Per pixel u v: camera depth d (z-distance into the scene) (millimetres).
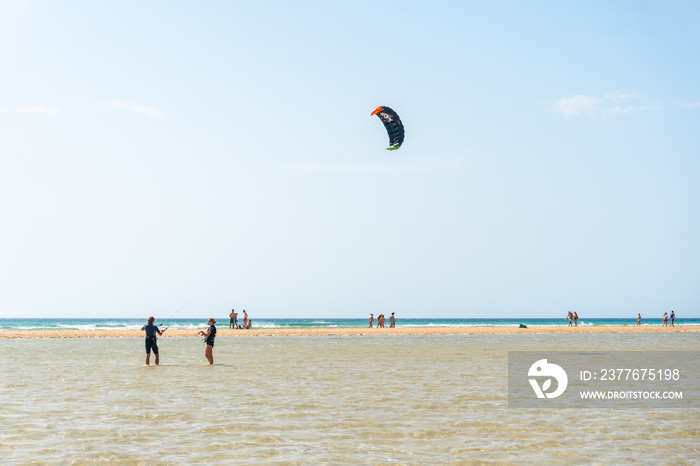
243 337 54594
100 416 13680
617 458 10344
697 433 12273
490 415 13969
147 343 26391
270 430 12312
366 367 25000
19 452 10492
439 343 44094
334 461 10086
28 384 19328
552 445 11219
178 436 11766
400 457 10352
